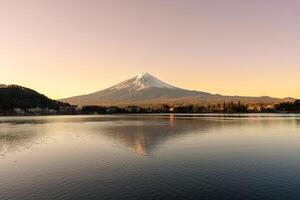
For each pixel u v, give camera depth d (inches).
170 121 7327.8
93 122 7308.1
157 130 4628.4
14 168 1990.7
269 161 2135.8
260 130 4554.6
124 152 2571.4
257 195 1393.9
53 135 4018.2
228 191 1455.5
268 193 1419.8
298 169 1878.7
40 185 1596.9
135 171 1873.8
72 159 2277.3
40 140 3459.6
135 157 2336.4
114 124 6333.7
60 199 1387.8
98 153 2532.0
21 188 1550.2
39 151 2662.4
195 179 1668.3
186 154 2442.2
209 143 3085.6
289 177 1686.8
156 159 2245.3
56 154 2497.5
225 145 2935.5
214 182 1605.6
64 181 1667.1
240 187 1514.5
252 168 1916.8
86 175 1790.1
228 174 1768.0
